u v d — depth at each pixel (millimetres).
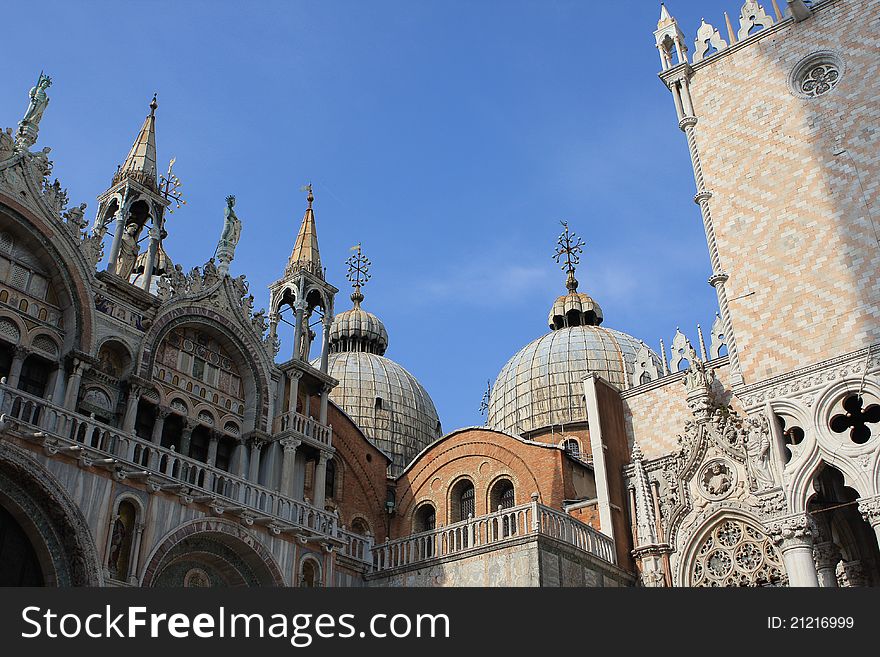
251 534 28312
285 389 36906
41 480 23016
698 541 30797
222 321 35188
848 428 26281
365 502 46719
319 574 30250
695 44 35094
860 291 27422
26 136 29719
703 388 32156
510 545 28984
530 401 59906
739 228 30891
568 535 30219
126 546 24750
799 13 32188
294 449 35125
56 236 29672
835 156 29656
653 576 31531
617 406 36094
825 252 28641
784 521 26484
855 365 26625
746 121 32344
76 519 23453
